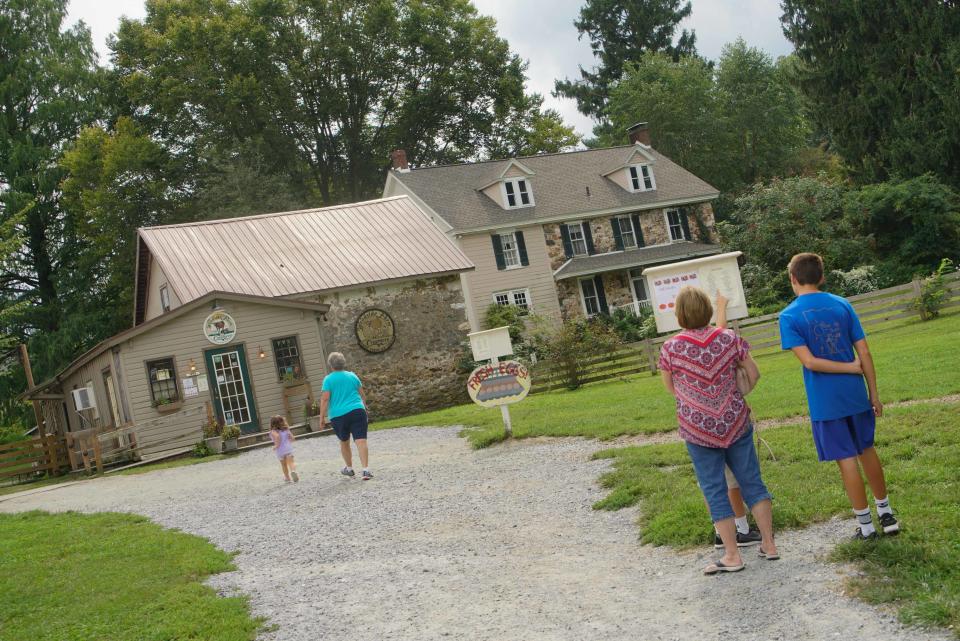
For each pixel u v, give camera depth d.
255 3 49.72
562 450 12.31
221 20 49.41
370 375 26.31
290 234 29.33
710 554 6.53
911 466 7.22
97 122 48.12
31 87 43.94
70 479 22.47
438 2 54.84
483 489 10.71
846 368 5.72
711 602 5.56
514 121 56.88
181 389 23.45
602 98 69.56
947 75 36.84
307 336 25.22
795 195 37.28
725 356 5.97
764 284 35.19
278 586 7.90
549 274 38.31
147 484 17.48
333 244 28.86
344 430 13.05
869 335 22.58
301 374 24.91
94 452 22.88
